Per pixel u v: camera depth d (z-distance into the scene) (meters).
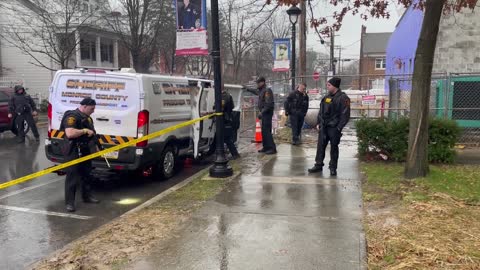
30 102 15.26
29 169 10.30
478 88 12.46
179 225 5.69
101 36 32.91
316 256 4.60
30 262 4.87
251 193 7.23
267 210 6.27
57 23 28.70
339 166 9.30
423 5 9.26
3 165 10.80
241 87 13.18
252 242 5.04
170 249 4.89
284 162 10.00
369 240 4.99
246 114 20.27
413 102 7.69
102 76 8.13
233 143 10.70
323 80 21.36
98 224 6.18
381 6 9.30
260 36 32.34
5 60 31.56
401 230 5.22
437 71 15.58
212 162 10.98
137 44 26.38
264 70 51.97
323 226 5.53
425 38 7.43
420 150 7.73
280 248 4.84
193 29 8.92
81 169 7.02
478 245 4.70
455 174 7.97
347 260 4.50
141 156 7.94
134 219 5.99
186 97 9.59
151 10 27.45
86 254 4.82
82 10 28.45
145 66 27.67
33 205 7.14
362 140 9.80
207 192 7.36
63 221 6.32
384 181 7.72
